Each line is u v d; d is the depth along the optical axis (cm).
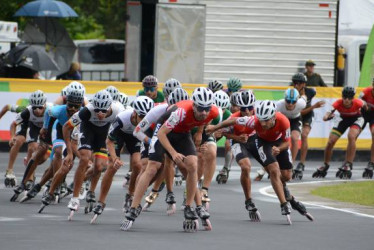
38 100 2631
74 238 1859
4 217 2177
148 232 1975
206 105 1948
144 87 2855
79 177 2156
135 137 2256
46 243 1786
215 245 1811
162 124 2017
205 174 2372
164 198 2680
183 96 2111
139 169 2259
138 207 2025
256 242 1862
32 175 2647
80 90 2294
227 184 3125
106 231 1972
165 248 1758
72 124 2205
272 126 2189
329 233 2008
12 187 2875
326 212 2403
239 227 2089
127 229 1989
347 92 3372
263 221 2206
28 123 2861
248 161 2222
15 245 1756
